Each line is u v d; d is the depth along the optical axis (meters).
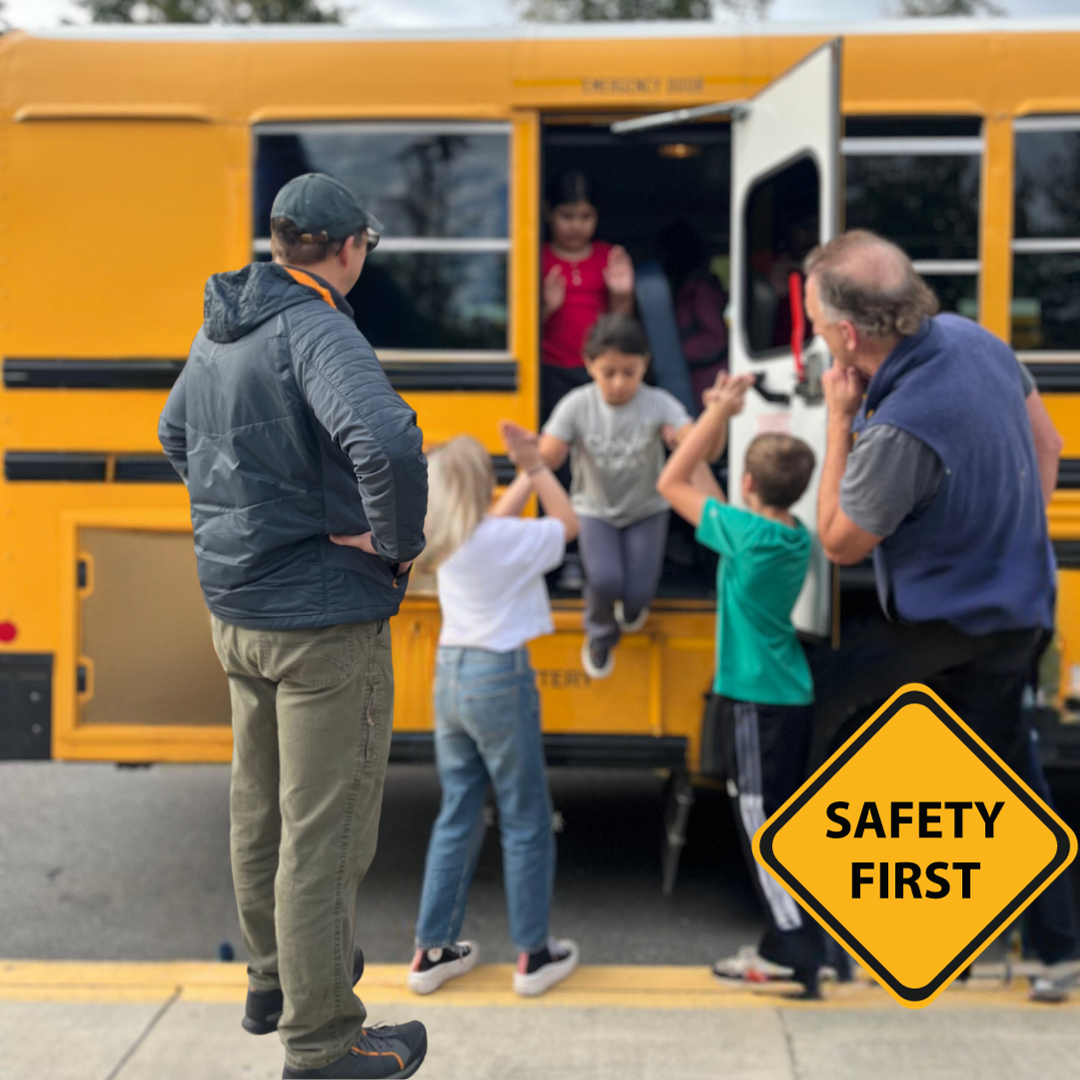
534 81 3.85
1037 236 3.81
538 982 3.24
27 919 4.00
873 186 3.84
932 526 2.73
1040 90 3.79
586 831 4.86
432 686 3.86
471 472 3.17
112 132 3.86
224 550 2.24
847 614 3.51
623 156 4.92
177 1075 2.83
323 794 2.27
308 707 2.26
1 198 3.87
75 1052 2.93
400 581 2.34
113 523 3.88
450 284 3.90
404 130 3.87
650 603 3.83
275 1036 3.02
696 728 3.84
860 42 3.82
